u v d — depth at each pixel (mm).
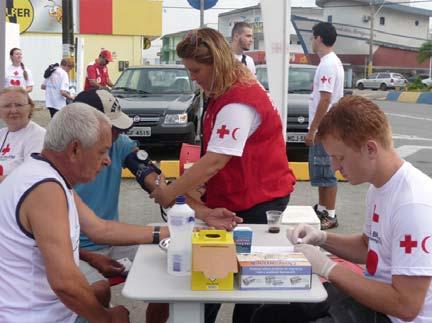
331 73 5371
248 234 2377
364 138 2090
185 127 8961
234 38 7004
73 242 2250
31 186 2092
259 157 2984
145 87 10102
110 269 3035
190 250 2178
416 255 2020
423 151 10680
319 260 2211
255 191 3006
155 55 47500
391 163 2131
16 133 4074
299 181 8078
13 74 11805
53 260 2047
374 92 41188
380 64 62281
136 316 3807
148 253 2486
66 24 14414
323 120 2207
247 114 2826
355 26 61250
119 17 25688
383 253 2191
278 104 5406
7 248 2121
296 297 1993
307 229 2611
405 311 2049
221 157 2816
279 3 5262
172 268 2188
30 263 2137
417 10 62156
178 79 10211
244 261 2078
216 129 2832
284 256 2145
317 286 2092
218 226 2713
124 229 2713
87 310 2119
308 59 51750
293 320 2477
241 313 2996
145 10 25906
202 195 3152
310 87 9961
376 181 2162
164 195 2895
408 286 2035
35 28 24156
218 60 2781
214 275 1994
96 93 3141
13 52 11820
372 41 55844
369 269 2275
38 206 2076
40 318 2170
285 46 5320
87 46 25641
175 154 9766
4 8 4781
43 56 22188
